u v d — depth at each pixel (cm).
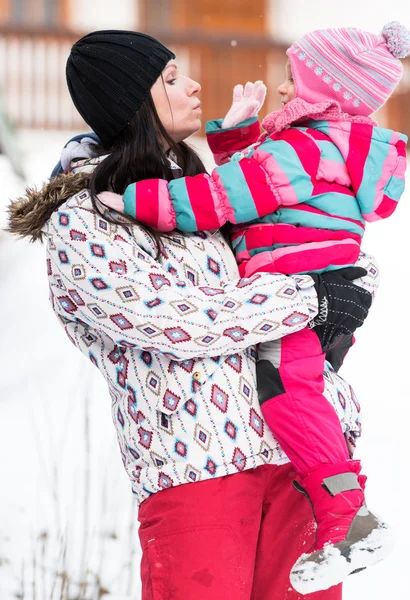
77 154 585
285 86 612
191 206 525
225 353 504
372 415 1284
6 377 1352
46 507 949
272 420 512
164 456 502
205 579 490
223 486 499
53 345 1482
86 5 3781
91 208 521
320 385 528
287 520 528
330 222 552
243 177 534
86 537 789
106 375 533
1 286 1748
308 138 557
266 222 559
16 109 3103
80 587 761
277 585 531
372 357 1509
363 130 564
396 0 3950
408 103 3041
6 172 2339
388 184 567
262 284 508
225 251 551
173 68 573
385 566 885
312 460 505
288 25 3809
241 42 3127
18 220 543
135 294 498
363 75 573
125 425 519
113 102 560
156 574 499
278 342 528
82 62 567
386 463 1122
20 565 828
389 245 2061
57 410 1227
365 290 540
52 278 535
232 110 635
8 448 1108
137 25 3778
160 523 499
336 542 487
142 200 523
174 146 575
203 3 3744
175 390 503
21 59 3108
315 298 514
